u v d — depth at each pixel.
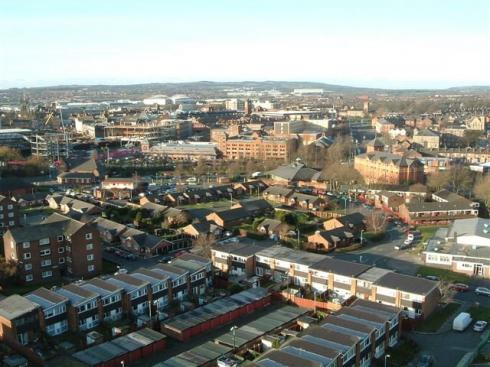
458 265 127.19
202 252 136.50
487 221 146.62
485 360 84.56
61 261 127.56
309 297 109.25
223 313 99.50
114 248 145.88
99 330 96.75
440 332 95.69
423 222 172.50
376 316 88.62
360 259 137.00
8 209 161.38
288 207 197.12
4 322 89.81
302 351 75.38
